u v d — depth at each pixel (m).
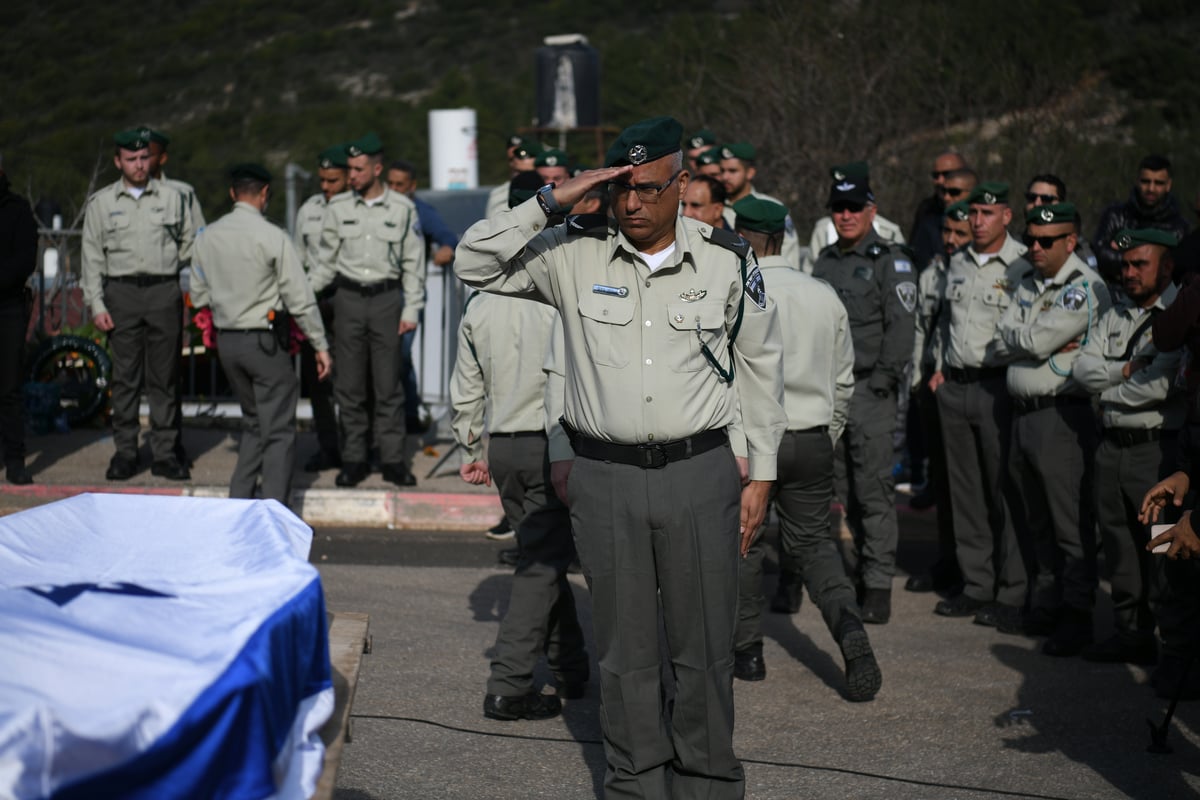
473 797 4.13
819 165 16.23
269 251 7.14
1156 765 4.59
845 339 5.56
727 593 3.66
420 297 8.28
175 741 1.98
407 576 7.13
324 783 2.47
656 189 3.42
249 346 7.24
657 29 46.09
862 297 6.55
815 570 5.38
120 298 7.94
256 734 2.12
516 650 4.87
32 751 1.84
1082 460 6.03
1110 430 5.62
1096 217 15.23
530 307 4.76
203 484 8.06
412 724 4.79
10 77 50.16
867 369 6.55
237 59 50.31
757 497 3.83
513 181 5.36
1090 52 20.50
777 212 5.56
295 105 45.72
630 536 3.61
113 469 8.15
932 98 17.25
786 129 16.70
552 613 5.14
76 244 12.69
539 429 4.78
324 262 8.17
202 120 45.41
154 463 8.26
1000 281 6.54
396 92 46.22
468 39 50.12
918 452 8.61
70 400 9.73
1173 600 5.32
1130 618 5.80
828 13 17.59
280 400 7.34
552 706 4.96
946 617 6.67
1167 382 5.36
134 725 1.94
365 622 3.40
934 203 8.59
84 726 1.90
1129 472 5.54
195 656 2.16
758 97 17.19
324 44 51.22
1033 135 16.08
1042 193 7.08
